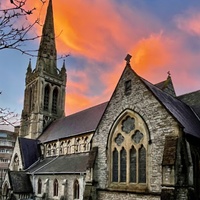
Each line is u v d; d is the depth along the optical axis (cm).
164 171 2128
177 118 2378
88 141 4500
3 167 8331
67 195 4000
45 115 7088
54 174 4391
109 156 2852
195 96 3341
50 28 7219
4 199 5047
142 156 2514
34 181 4959
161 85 3812
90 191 2827
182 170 2142
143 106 2598
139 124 2600
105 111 3044
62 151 5166
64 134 5316
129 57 2939
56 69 7806
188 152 2216
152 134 2439
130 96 2773
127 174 2603
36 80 7394
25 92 7906
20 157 5681
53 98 7569
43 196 4462
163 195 2069
